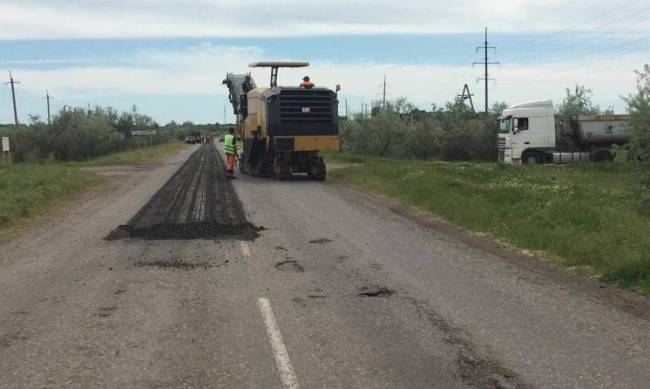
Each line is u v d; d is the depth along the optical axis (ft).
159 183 79.41
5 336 19.47
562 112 151.33
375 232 40.65
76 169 100.22
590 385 15.66
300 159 81.82
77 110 190.90
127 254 32.86
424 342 18.99
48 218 46.65
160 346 18.53
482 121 176.76
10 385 15.64
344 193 65.21
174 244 35.78
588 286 26.13
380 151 180.96
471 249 34.76
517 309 22.67
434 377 16.21
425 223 44.73
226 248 34.68
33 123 179.63
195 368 16.79
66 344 18.70
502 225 40.29
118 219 46.11
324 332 19.94
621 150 115.24
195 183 78.54
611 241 32.42
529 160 121.29
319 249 34.65
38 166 101.50
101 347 18.44
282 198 60.34
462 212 45.91
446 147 176.86
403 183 66.85
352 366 16.97
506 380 16.01
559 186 61.72
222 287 25.84
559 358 17.58
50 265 30.17
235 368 16.79
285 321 21.12
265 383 15.78
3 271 28.89
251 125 88.28
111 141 203.21
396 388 15.49
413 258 32.24
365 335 19.66
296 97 79.41
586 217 39.68
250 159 87.97
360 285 26.37
